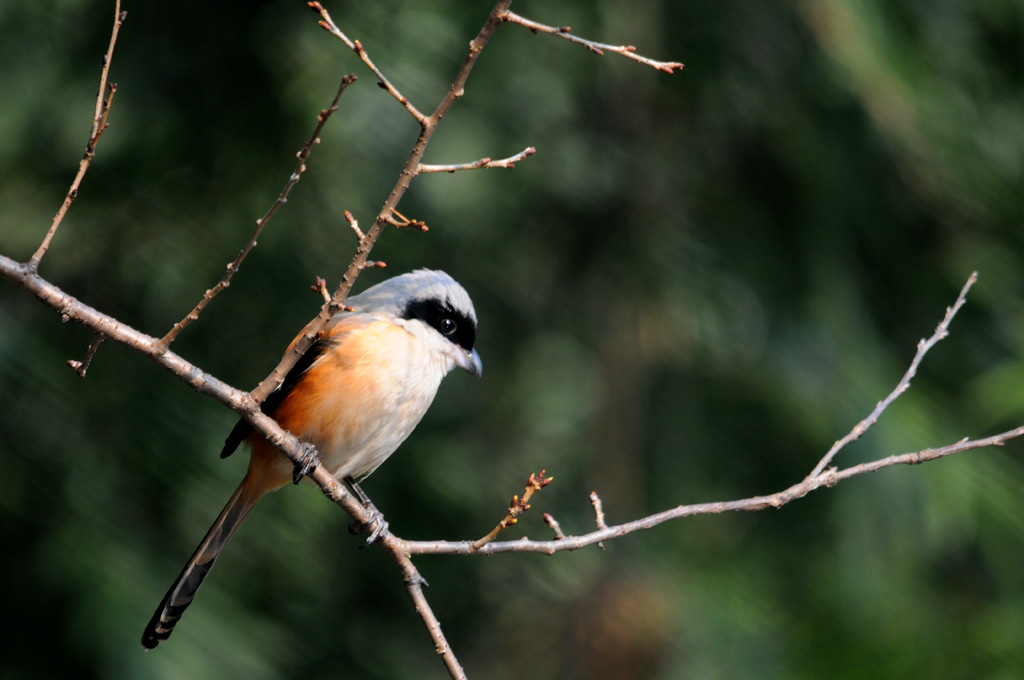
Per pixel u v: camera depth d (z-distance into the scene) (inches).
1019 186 421.4
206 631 323.0
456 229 449.4
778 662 354.6
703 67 430.0
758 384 428.8
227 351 373.7
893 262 432.5
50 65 389.4
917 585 393.1
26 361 343.6
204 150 382.0
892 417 397.1
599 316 470.3
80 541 319.9
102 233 380.2
